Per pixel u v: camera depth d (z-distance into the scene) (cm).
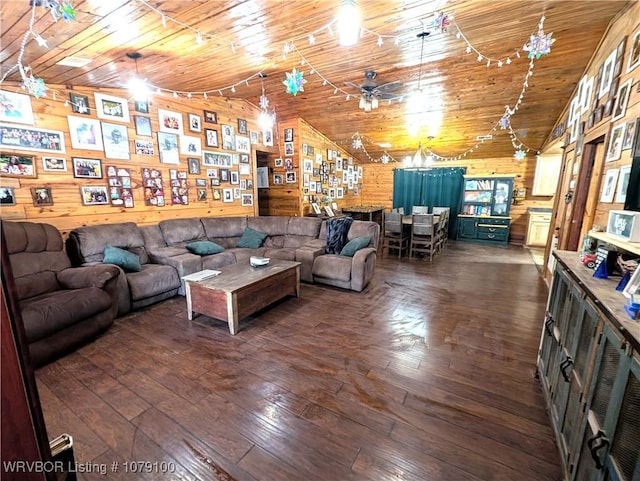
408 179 800
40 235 274
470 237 720
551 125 498
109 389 192
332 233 433
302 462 142
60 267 280
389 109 498
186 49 258
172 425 163
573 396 131
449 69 350
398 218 554
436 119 519
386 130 593
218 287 263
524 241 681
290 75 265
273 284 310
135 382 199
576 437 121
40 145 296
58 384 197
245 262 352
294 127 566
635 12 210
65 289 269
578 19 249
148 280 318
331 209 645
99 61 260
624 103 213
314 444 151
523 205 689
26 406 55
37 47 214
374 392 189
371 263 394
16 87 277
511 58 322
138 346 244
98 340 253
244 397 185
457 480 132
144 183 387
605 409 100
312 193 618
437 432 158
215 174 475
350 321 291
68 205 320
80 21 186
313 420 167
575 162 343
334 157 701
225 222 467
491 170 712
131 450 148
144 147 384
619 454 88
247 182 530
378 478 133
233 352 236
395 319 296
